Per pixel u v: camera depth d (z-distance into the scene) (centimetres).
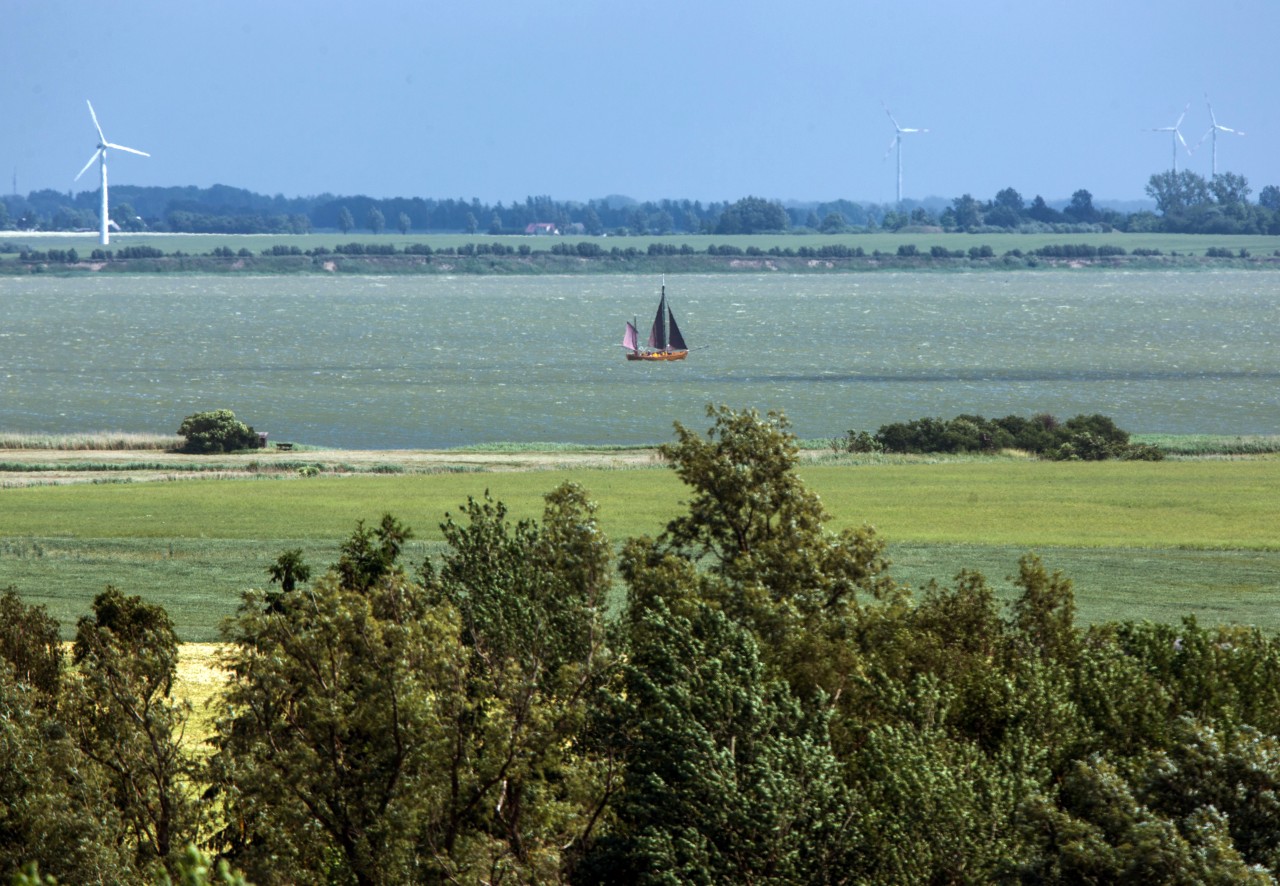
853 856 6550
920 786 6494
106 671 7531
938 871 6438
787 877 6462
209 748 9200
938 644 9156
